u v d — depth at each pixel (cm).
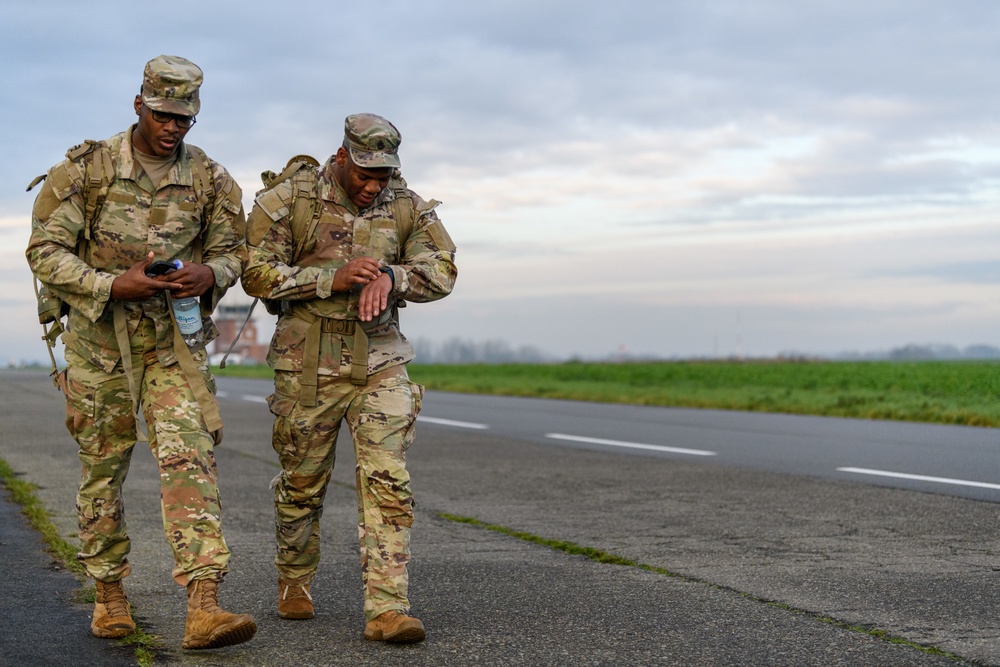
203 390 444
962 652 434
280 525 480
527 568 595
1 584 540
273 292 452
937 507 791
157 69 426
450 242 479
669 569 590
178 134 434
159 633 457
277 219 460
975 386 2472
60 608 496
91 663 412
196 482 433
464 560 618
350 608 505
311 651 432
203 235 457
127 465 459
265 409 1917
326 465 473
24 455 1131
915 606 507
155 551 632
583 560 618
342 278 445
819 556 624
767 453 1151
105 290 423
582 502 832
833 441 1268
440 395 2411
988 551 636
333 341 461
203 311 450
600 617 488
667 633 461
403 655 429
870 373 3338
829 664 418
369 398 459
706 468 1031
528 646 441
